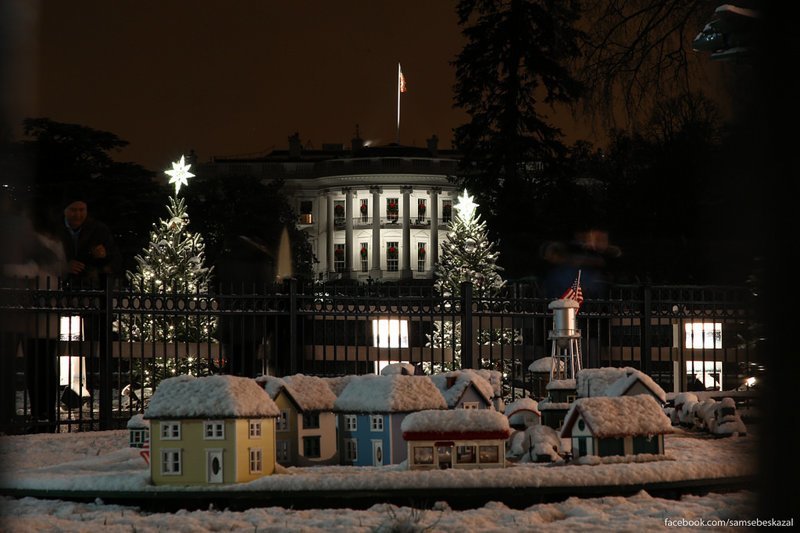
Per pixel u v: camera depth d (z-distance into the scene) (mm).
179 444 7414
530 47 54344
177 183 25547
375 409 8359
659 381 16750
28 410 17656
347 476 7281
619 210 47281
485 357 24109
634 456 8102
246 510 7219
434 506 7180
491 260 32969
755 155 5051
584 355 18703
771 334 5027
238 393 7449
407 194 131000
